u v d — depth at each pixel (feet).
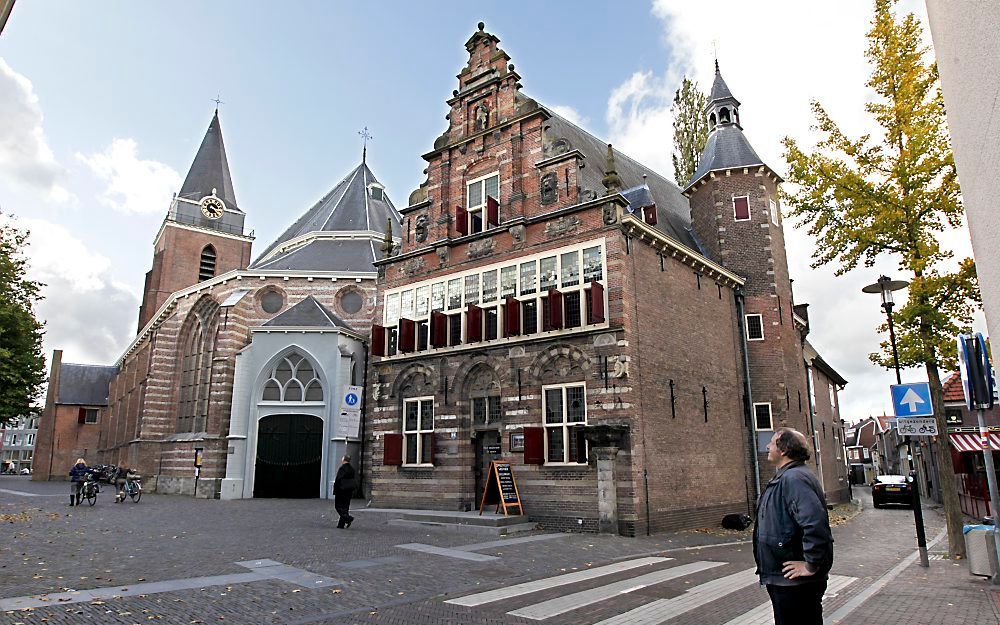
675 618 26.50
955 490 42.86
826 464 114.52
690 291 71.61
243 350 104.27
